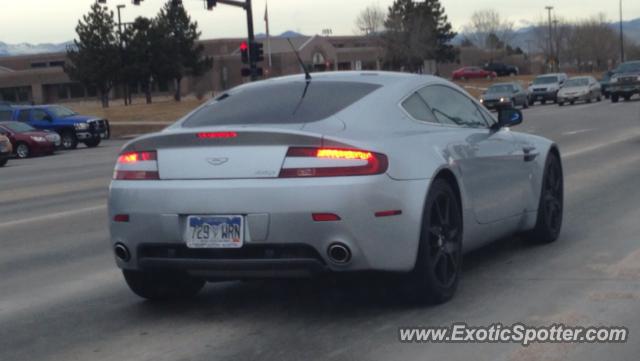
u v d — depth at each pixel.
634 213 10.90
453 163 6.88
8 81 87.06
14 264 9.49
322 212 5.93
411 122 6.88
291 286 7.73
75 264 9.34
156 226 6.30
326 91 6.92
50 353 6.09
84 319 6.97
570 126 30.77
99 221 12.48
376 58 84.62
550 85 58.47
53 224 12.42
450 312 6.63
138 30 66.69
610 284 7.33
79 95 88.12
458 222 6.97
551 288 7.27
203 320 6.76
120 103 81.06
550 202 9.04
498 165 7.77
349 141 6.06
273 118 6.62
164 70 67.31
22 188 18.73
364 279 6.62
